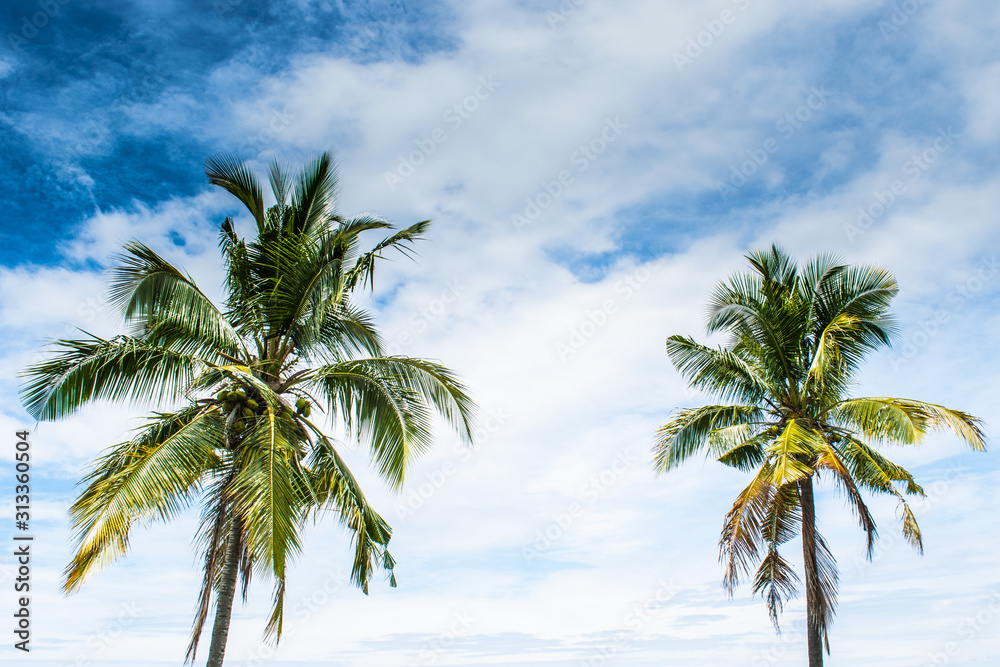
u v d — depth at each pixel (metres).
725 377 18.19
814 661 15.79
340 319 15.45
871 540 15.22
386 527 14.64
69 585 10.48
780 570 17.47
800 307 17.56
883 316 17.92
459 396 14.05
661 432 18.53
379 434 13.92
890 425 15.77
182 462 11.57
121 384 12.40
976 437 14.96
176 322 13.14
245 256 14.70
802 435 15.69
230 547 12.73
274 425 12.31
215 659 12.11
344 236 14.84
